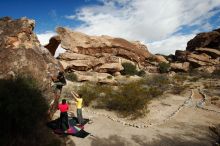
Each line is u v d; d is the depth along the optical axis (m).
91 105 16.28
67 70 31.33
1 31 12.15
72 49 37.19
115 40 44.03
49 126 10.51
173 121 13.59
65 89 19.59
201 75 39.75
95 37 41.22
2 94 7.80
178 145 9.92
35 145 8.16
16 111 7.72
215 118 14.34
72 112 13.99
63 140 9.59
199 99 19.70
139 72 38.56
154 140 10.45
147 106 16.20
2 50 11.21
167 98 19.84
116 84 25.25
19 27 12.38
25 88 8.96
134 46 47.34
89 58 35.50
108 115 14.05
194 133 11.52
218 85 27.05
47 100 10.96
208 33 57.00
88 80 27.66
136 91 17.59
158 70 43.84
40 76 11.17
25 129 8.21
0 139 7.34
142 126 12.31
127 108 14.96
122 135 10.97
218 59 52.00
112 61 36.41
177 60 56.12
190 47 63.12
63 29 37.59
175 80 32.66
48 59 12.70
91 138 10.31
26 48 11.67
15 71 10.50
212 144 10.10
